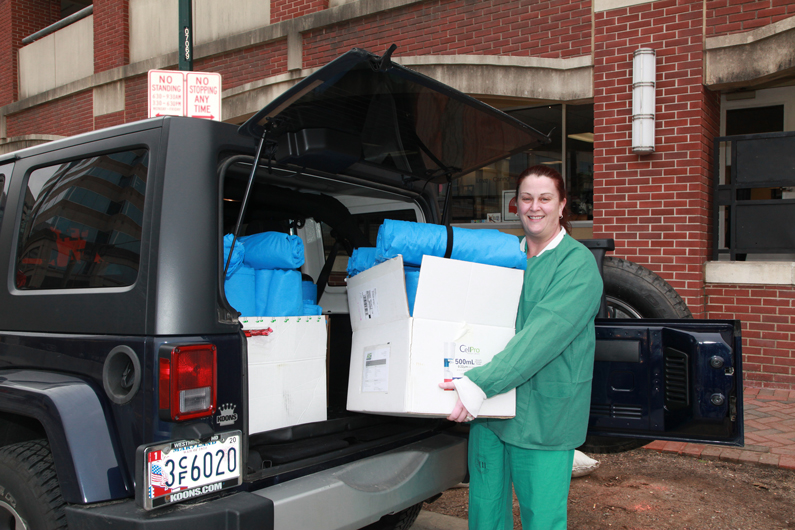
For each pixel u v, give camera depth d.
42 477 1.91
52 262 2.19
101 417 1.82
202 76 4.51
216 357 1.83
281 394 2.12
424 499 2.42
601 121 6.25
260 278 2.23
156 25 9.73
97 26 10.48
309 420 2.22
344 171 2.70
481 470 2.36
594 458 4.31
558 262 2.18
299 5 8.14
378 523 2.82
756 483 3.81
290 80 8.14
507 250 2.20
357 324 2.36
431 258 2.02
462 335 2.09
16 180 2.42
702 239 5.86
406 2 7.27
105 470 1.76
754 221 5.94
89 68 10.80
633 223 6.10
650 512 3.40
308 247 3.45
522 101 6.92
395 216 3.27
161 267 1.80
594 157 6.30
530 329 2.04
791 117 6.66
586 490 3.73
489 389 2.01
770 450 4.27
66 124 11.17
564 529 2.19
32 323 2.15
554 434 2.14
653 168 6.00
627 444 3.39
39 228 2.28
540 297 2.17
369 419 2.62
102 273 1.99
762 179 5.89
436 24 7.21
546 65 6.52
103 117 10.45
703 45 5.77
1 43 12.45
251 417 2.03
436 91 2.07
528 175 2.27
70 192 2.20
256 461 2.04
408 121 2.36
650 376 2.66
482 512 2.36
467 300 2.10
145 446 1.67
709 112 6.05
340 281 3.31
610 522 3.28
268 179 2.56
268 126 2.08
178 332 1.78
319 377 2.26
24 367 2.14
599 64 6.24
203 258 1.87
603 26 6.21
